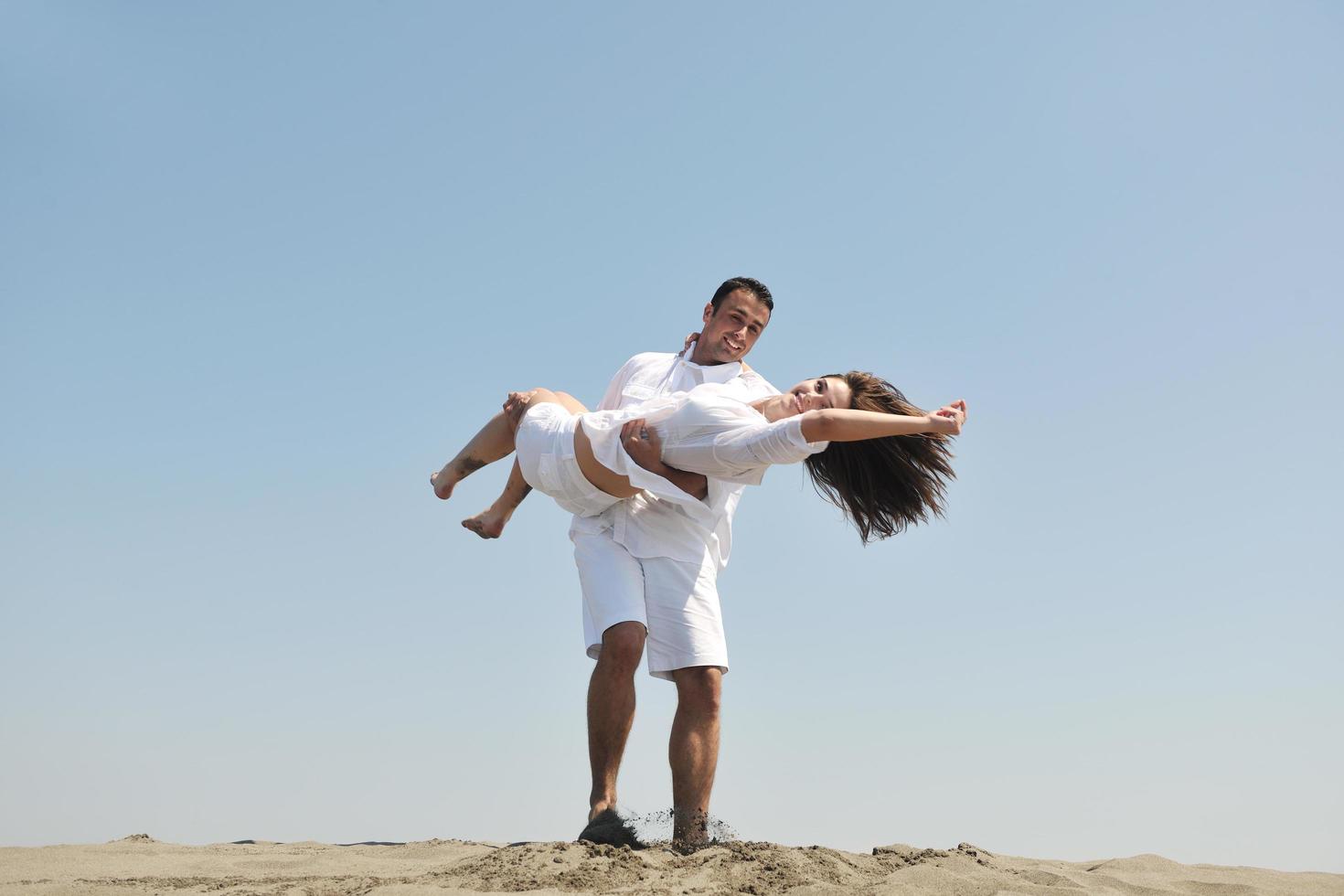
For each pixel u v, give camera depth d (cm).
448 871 345
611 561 415
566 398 457
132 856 431
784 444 377
